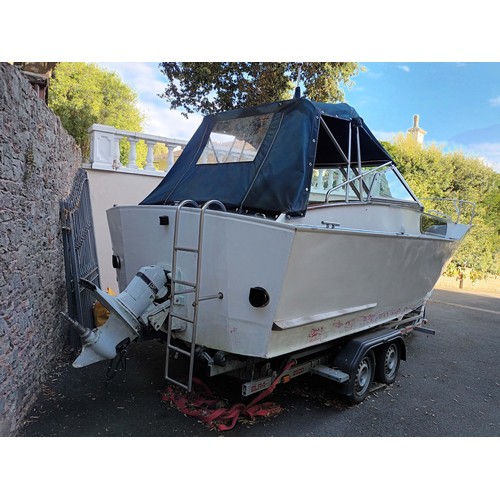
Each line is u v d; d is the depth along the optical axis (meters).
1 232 2.81
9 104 2.95
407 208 5.12
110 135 7.08
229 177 3.80
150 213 3.64
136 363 4.73
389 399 4.34
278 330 2.97
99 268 6.91
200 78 9.13
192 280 3.30
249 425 3.51
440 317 8.81
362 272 3.75
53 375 4.20
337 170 4.85
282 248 2.81
